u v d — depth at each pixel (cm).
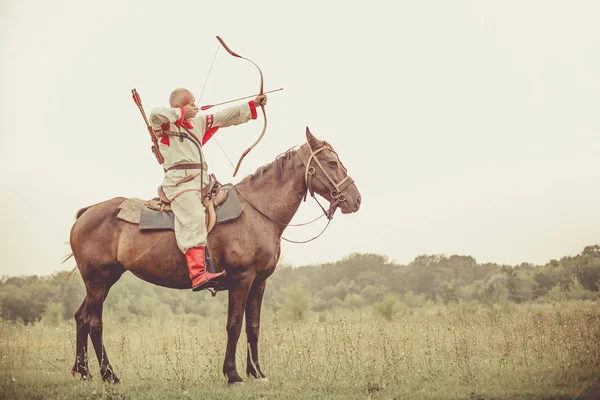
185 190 720
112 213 761
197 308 3016
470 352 858
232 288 730
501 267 3169
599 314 1109
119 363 907
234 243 723
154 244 730
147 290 2758
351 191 756
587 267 2514
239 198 745
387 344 927
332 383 709
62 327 1623
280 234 764
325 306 3656
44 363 918
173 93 762
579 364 721
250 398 650
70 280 2720
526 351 856
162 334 1255
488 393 630
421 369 765
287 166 764
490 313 1602
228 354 720
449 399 618
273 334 1180
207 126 755
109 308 2461
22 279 2761
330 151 768
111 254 752
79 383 739
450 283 3712
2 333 1199
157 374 802
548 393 619
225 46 761
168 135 734
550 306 1894
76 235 764
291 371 777
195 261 702
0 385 723
